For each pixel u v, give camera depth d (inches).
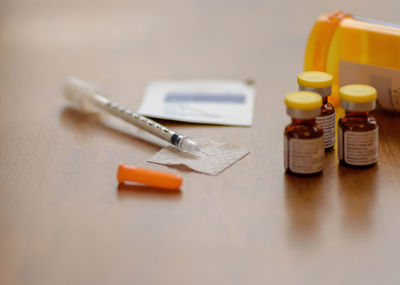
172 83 19.2
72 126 16.7
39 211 13.1
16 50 22.7
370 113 16.5
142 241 12.2
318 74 14.8
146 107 17.5
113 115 16.9
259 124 16.4
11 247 12.1
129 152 15.2
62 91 18.1
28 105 18.2
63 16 26.9
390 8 24.1
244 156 14.8
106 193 13.5
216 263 11.6
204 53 21.8
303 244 12.0
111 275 11.4
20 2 29.3
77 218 12.8
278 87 18.7
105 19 26.2
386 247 11.9
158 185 13.6
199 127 16.3
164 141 15.7
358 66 15.9
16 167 14.7
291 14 25.5
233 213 12.8
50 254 11.9
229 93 18.3
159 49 22.3
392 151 14.7
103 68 20.7
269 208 12.9
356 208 12.9
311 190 13.4
